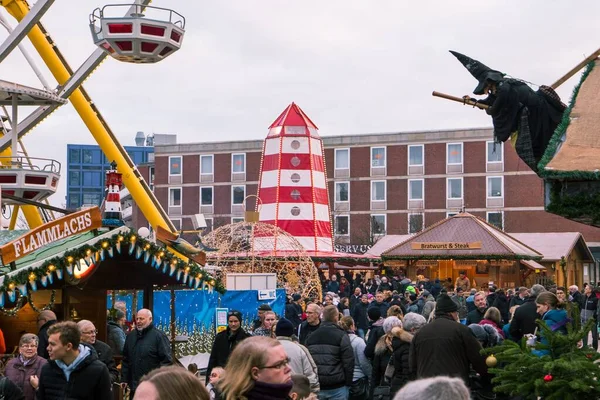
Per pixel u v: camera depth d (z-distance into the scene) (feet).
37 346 36.24
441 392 11.19
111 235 44.09
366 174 254.47
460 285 116.88
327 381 38.06
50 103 87.45
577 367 28.02
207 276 49.37
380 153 253.65
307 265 107.34
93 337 35.22
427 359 31.27
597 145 28.86
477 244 143.02
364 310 75.66
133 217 282.36
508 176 241.55
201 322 67.26
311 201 152.66
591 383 28.19
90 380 27.63
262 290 73.82
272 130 155.12
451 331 31.32
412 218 246.27
